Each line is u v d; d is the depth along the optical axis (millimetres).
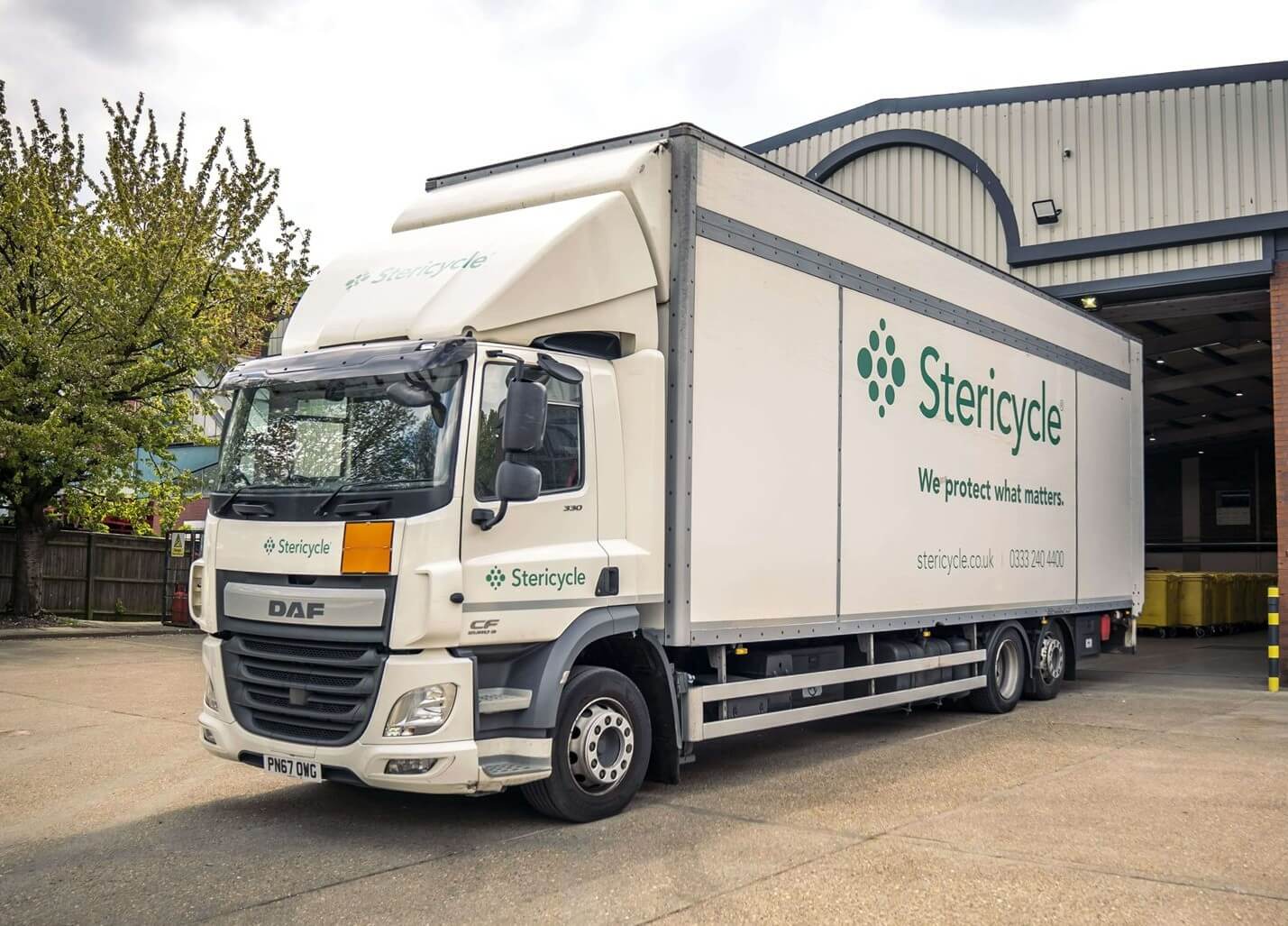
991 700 11203
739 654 8031
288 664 6273
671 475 7176
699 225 7402
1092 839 6195
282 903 5102
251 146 21250
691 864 5723
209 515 6777
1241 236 14703
